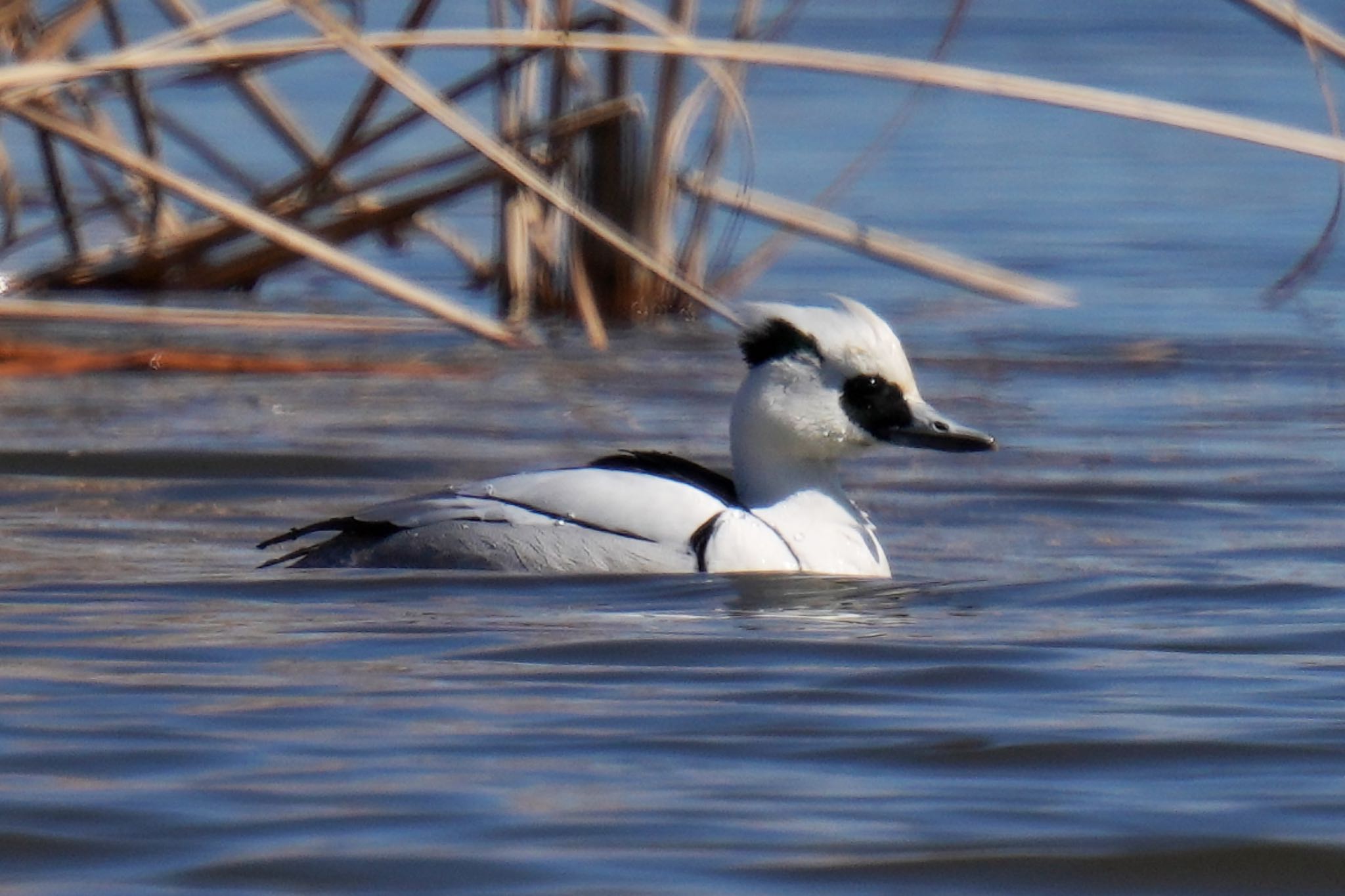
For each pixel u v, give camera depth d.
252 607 10.50
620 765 7.86
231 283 21.69
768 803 7.47
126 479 14.45
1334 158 13.93
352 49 14.45
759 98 37.75
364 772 7.70
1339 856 7.05
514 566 11.26
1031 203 28.39
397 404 17.14
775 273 23.73
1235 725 8.45
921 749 8.11
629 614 10.40
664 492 11.53
